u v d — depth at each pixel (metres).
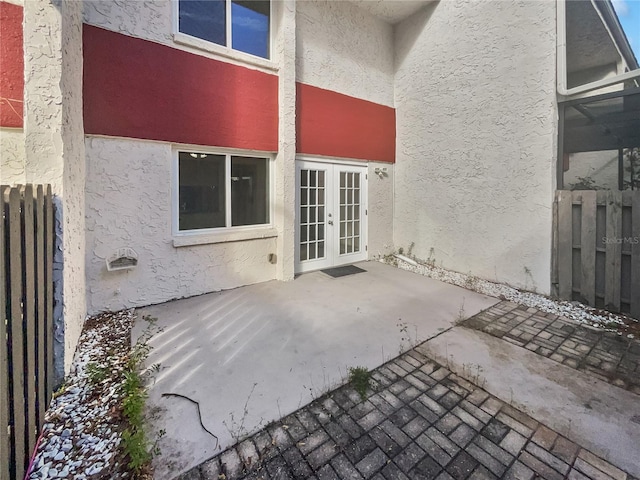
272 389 2.53
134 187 4.02
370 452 1.94
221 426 2.13
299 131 5.63
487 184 5.44
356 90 6.41
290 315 4.02
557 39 4.42
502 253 5.31
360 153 6.56
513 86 4.96
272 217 5.48
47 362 2.21
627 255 4.05
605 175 6.83
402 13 6.48
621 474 1.80
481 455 1.92
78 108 3.22
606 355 3.11
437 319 3.97
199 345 3.23
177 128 4.25
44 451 1.88
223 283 4.93
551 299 4.66
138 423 2.08
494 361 3.00
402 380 2.69
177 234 4.48
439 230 6.31
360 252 6.99
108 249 3.90
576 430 2.12
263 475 1.78
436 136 6.24
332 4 5.93
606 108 4.63
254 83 4.92
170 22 4.12
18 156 2.74
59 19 2.41
